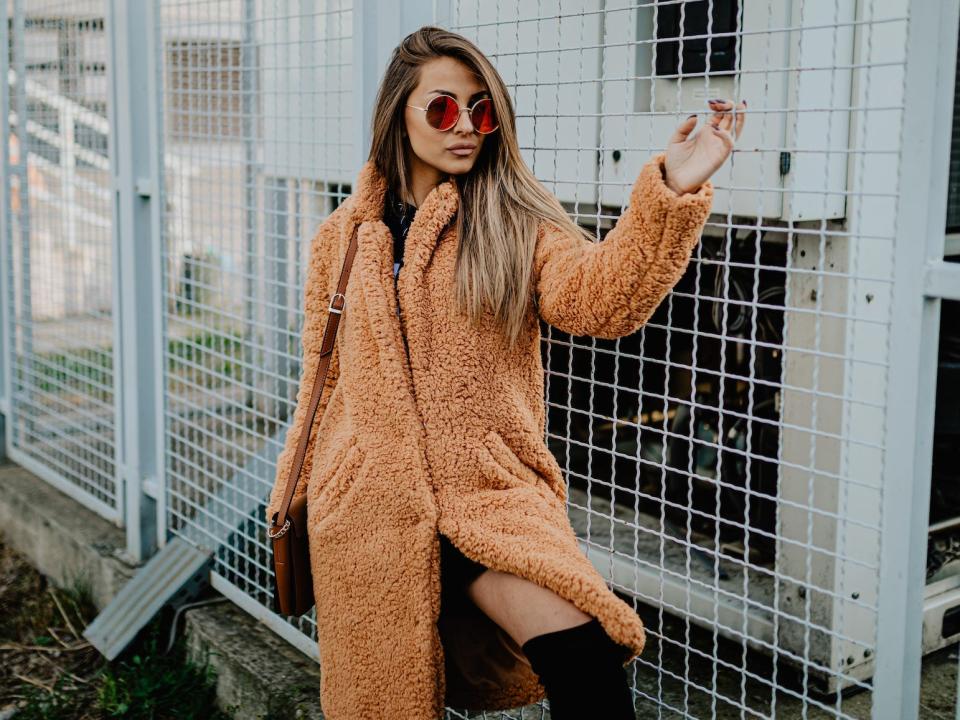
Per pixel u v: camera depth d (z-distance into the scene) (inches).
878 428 102.7
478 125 79.6
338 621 83.4
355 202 84.9
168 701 128.8
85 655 146.4
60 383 179.6
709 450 131.4
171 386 207.5
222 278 158.9
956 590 117.5
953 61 65.1
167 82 139.7
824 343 102.0
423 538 78.2
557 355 155.0
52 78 172.9
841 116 96.9
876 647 70.6
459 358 79.0
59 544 167.6
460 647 84.4
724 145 68.0
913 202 66.1
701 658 115.9
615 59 112.8
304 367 90.0
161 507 148.5
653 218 68.4
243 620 134.5
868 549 104.0
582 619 71.4
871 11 69.4
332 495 82.4
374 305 80.1
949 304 121.5
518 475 79.9
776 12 98.5
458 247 79.8
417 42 81.0
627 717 69.9
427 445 79.2
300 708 112.0
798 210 98.3
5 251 190.4
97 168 163.2
